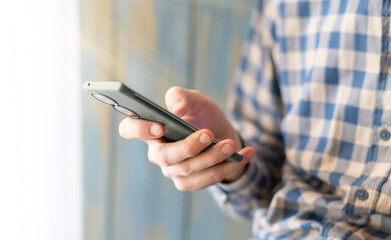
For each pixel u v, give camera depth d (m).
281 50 0.75
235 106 0.89
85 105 1.02
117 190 1.10
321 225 0.61
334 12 0.67
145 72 1.06
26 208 0.97
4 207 0.94
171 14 1.06
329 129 0.66
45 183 0.99
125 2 1.02
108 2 1.00
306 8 0.72
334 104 0.66
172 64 1.09
